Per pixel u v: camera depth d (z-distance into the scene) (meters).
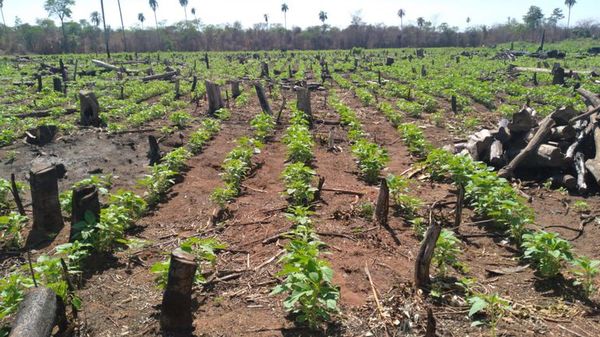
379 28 86.50
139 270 5.95
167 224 7.40
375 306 4.89
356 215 7.35
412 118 16.38
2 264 6.29
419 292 5.05
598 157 8.55
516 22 96.50
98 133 13.50
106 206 8.11
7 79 28.28
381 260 5.93
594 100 11.45
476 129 14.25
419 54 54.62
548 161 8.85
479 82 24.39
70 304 5.03
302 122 13.67
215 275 5.67
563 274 5.50
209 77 30.27
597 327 4.55
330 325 4.58
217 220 7.46
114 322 4.83
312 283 4.43
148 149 12.12
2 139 12.17
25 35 71.19
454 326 4.54
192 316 4.88
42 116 16.12
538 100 19.84
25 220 7.46
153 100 21.03
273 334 4.49
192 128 14.77
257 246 6.45
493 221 7.03
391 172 9.88
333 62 44.09
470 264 5.89
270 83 25.86
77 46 71.56
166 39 78.25
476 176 7.66
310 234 6.12
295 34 85.19
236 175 8.85
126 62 44.53
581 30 86.19
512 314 4.72
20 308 4.13
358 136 12.63
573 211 7.70
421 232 6.60
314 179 9.20
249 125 15.18
